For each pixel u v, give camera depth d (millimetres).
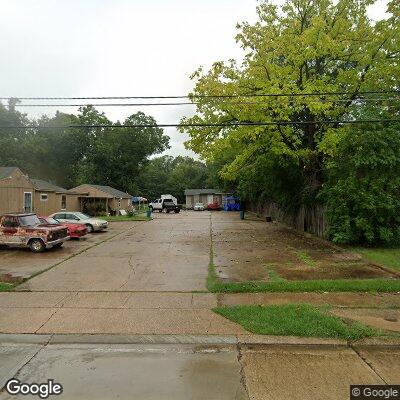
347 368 5262
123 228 26828
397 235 15484
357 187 15539
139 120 62500
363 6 19891
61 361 5551
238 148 22453
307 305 7867
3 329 6754
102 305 8172
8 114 54594
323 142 17188
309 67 21438
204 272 11430
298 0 20656
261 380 4910
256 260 13289
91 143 62281
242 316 7203
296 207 24781
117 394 4562
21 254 15156
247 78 19297
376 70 17906
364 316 7285
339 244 16281
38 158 57688
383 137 15336
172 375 5070
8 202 25641
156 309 7867
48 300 8570
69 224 20281
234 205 57688
